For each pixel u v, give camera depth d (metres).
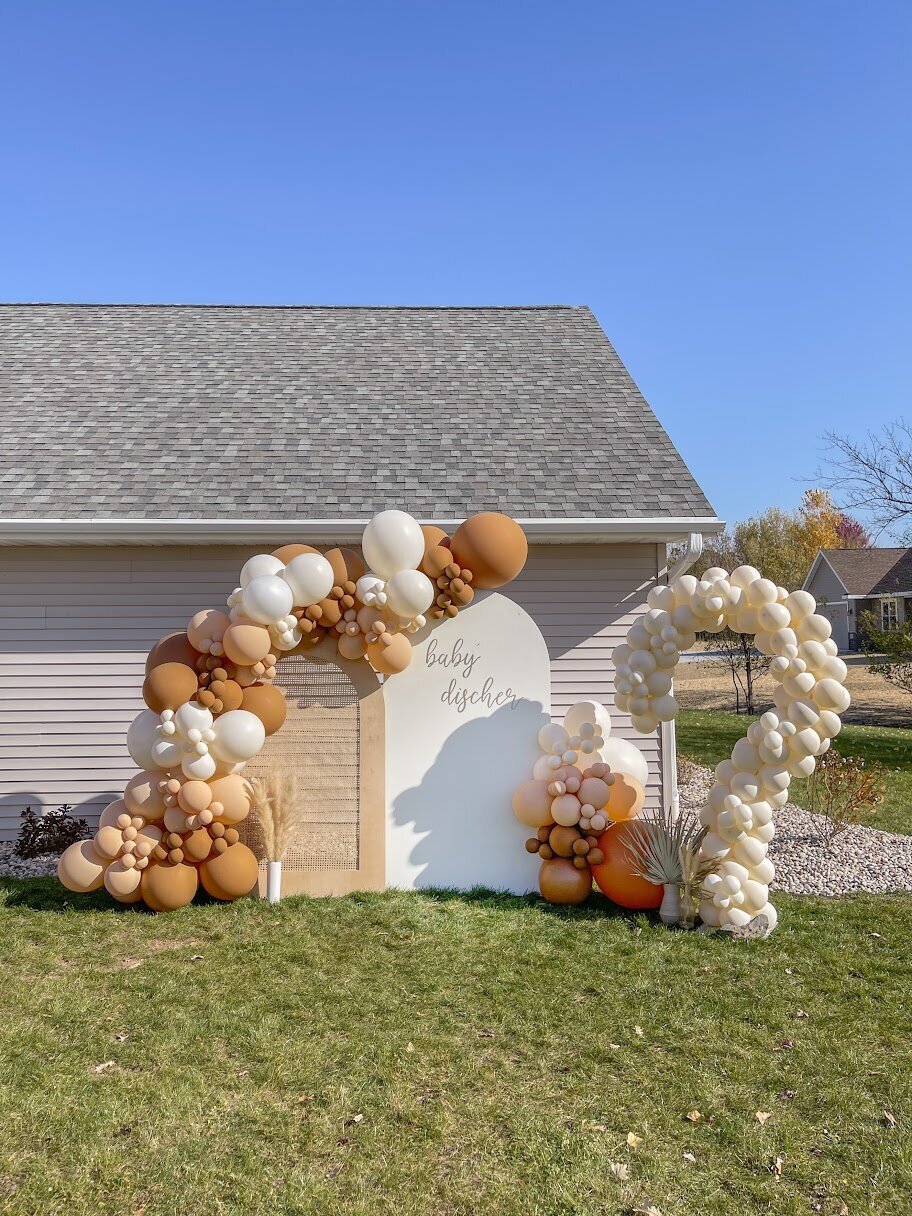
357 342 12.36
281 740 7.16
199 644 6.73
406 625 7.05
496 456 9.45
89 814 8.63
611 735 8.80
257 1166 3.43
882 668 17.78
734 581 6.43
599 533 8.39
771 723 6.16
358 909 6.67
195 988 5.16
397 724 7.28
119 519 8.13
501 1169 3.45
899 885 7.61
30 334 12.18
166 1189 3.28
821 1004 5.05
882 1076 4.21
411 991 5.17
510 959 5.71
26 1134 3.61
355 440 9.71
